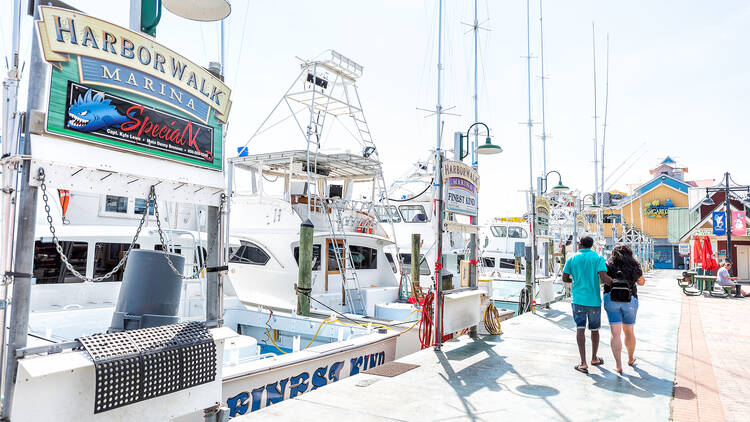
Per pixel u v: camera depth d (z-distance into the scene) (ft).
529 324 34.81
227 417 13.73
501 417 15.35
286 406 16.08
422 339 27.22
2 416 9.84
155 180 13.06
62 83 11.09
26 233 10.48
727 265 63.57
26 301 10.39
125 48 12.48
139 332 11.75
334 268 36.81
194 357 12.34
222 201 15.14
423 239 59.06
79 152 11.30
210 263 14.99
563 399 17.30
